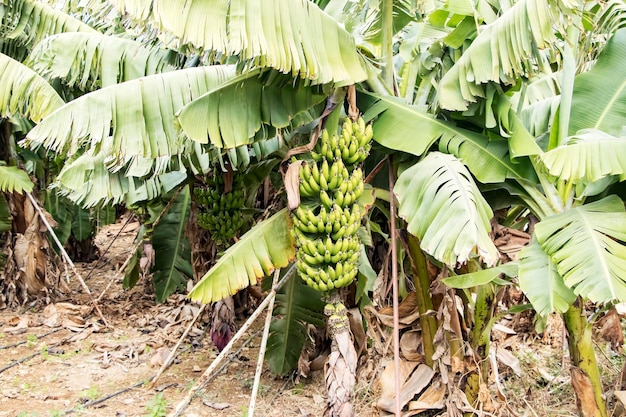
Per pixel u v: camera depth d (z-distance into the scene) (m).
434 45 3.89
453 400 3.85
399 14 4.03
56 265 7.83
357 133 3.30
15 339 6.32
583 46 3.87
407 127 3.50
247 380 5.25
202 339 6.40
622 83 3.70
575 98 3.76
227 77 3.51
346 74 3.00
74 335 6.45
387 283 4.41
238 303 6.98
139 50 4.23
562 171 2.89
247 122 3.16
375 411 4.19
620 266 2.76
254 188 5.30
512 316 6.17
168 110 3.23
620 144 2.93
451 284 3.28
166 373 5.42
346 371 3.39
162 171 4.44
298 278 5.00
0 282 7.49
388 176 4.14
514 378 5.17
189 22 2.42
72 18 5.16
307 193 3.31
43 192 8.47
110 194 4.82
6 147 7.38
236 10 2.47
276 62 2.55
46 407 4.59
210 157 4.11
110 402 4.71
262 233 3.68
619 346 4.20
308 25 2.81
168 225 6.67
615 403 4.23
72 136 3.02
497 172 3.37
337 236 3.24
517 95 4.34
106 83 4.09
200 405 4.71
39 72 4.56
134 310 7.53
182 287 6.82
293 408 4.70
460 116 3.54
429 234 2.92
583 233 2.96
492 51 3.08
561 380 5.10
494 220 3.83
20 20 5.07
